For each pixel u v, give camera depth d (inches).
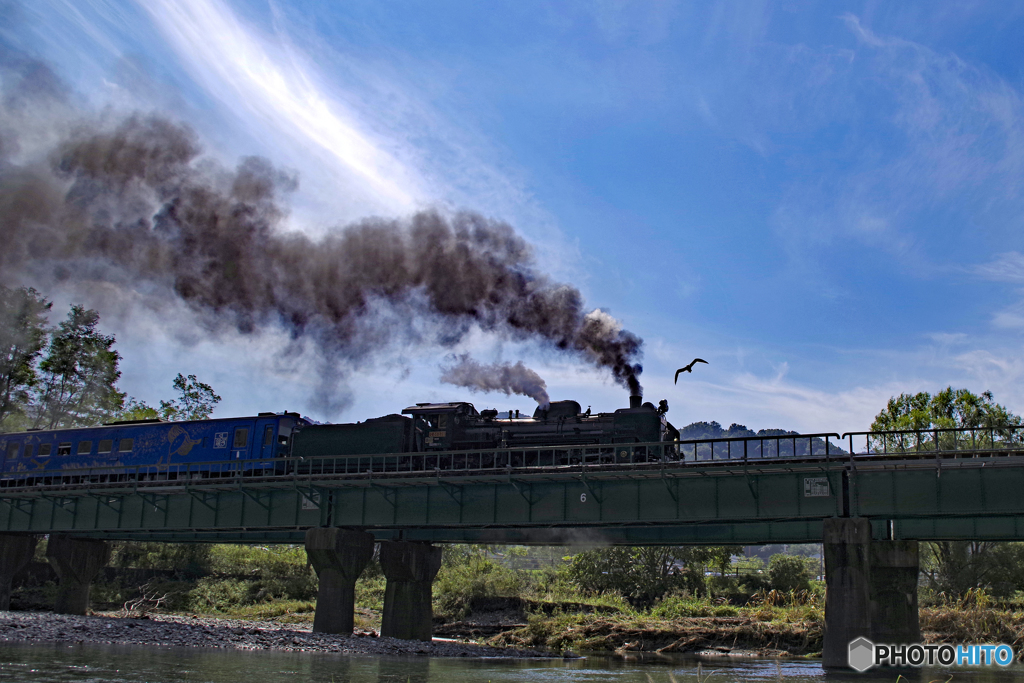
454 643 1567.4
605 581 2317.9
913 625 1114.1
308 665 1068.5
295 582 2393.0
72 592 1860.2
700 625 1727.4
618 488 1275.8
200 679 874.1
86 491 1605.6
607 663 1309.1
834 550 1113.4
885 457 1101.7
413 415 1530.5
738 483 1203.9
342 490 1476.4
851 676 1048.2
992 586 1918.1
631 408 1384.1
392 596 1587.1
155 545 2436.0
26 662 970.7
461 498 1380.4
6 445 1863.9
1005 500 1066.1
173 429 1705.2
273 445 1608.0
